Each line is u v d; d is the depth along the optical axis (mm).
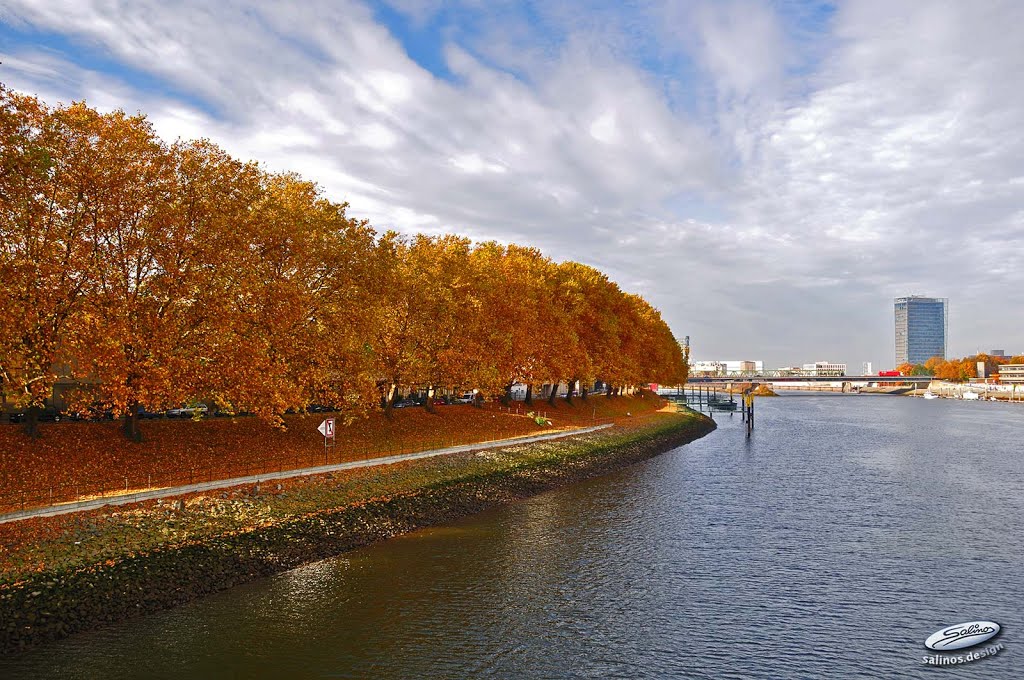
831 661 22906
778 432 111312
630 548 36344
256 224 39375
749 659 23016
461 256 69125
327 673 21484
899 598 28906
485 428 71688
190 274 36250
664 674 21828
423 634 24609
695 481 59125
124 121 36000
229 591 28688
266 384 38281
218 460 42562
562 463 61594
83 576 25422
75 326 31266
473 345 65875
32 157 28641
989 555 35188
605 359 98125
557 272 93750
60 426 39531
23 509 29688
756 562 33906
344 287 48688
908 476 61688
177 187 37000
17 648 22281
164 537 29484
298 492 38000
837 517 44125
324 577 30812
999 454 78812
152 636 23984
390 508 40594
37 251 30875
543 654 23156
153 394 34219
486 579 30859
